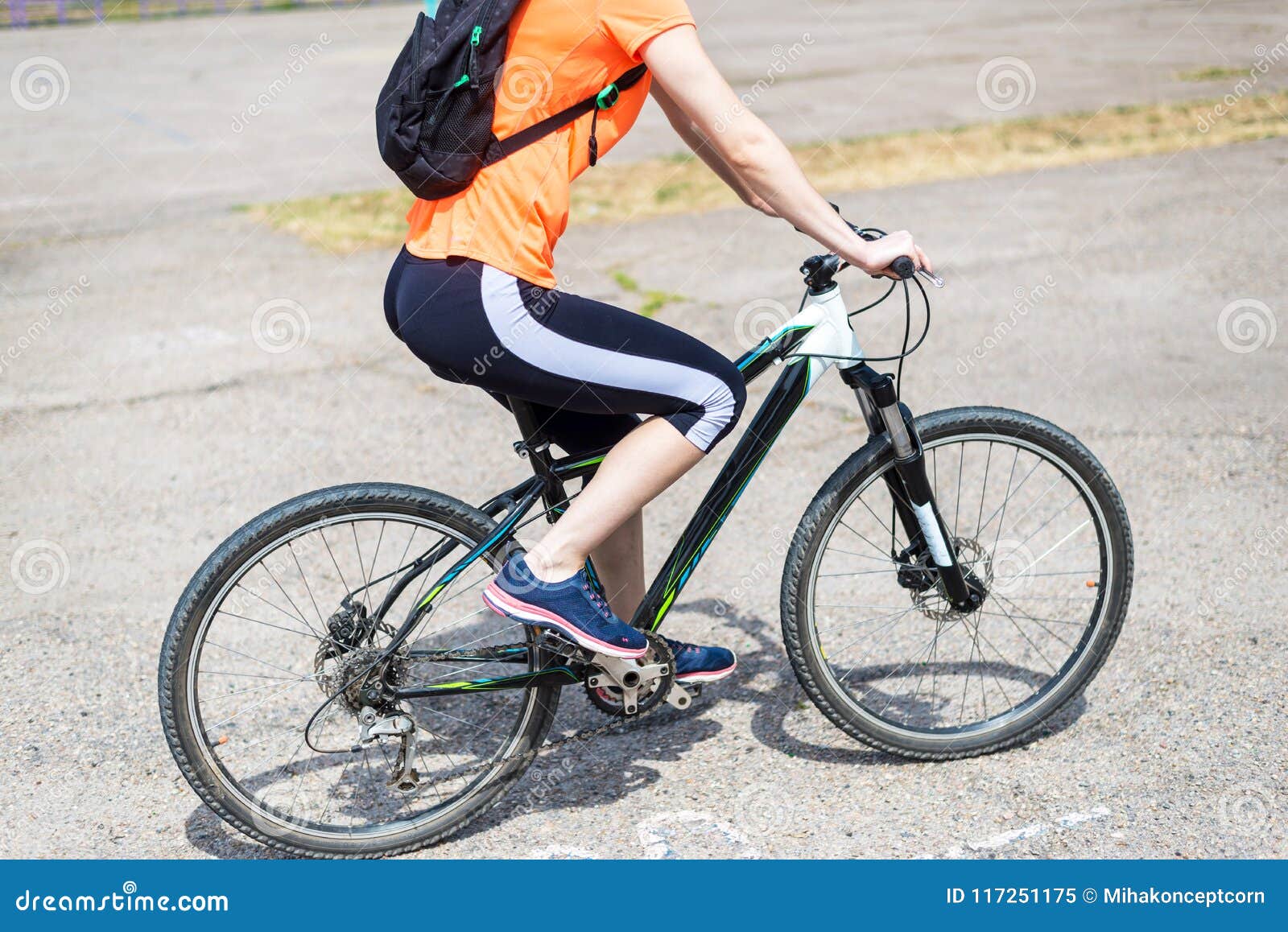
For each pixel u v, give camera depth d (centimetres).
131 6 2844
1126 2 2152
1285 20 1770
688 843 273
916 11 2214
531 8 230
